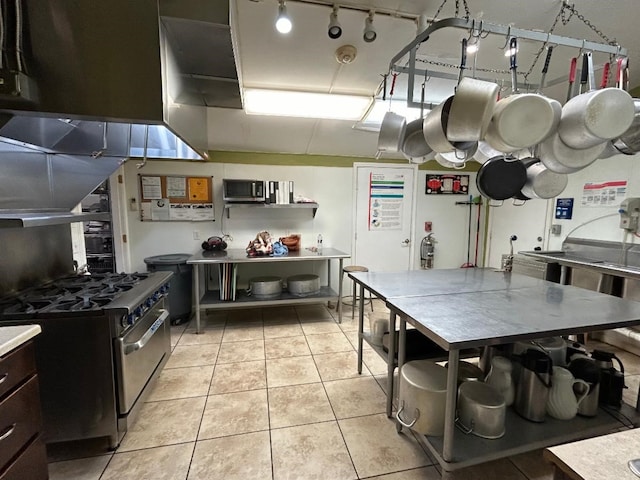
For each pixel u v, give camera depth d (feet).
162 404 6.78
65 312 5.07
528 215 13.26
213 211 12.71
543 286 6.79
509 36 5.07
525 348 5.64
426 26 6.31
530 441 4.62
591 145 5.30
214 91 5.91
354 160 13.91
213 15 3.67
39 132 5.77
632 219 9.25
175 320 11.35
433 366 5.62
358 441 5.71
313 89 8.86
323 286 13.71
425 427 4.89
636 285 8.60
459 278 7.58
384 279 7.46
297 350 9.36
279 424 6.16
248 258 10.71
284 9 5.45
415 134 6.65
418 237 15.07
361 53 7.31
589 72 5.40
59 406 5.19
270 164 13.07
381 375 7.97
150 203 12.16
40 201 6.30
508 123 4.85
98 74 3.56
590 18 6.30
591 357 5.93
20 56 3.38
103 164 7.48
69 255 7.90
